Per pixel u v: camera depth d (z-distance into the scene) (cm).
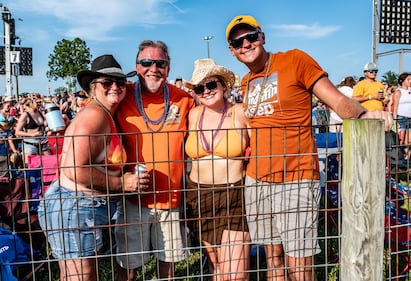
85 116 232
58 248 236
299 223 247
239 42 246
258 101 249
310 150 246
